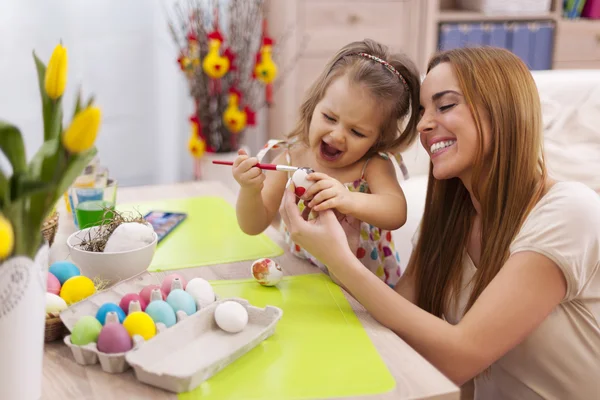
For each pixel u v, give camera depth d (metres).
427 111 1.07
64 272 0.94
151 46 2.74
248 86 2.73
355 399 0.72
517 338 0.93
